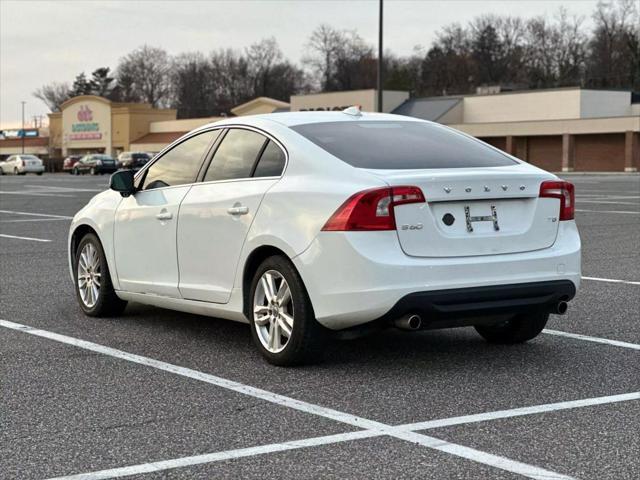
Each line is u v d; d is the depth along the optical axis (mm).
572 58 118250
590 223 16656
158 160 7266
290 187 5875
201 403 5121
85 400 5199
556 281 5875
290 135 6172
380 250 5414
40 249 13328
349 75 130875
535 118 65562
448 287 5496
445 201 5582
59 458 4195
